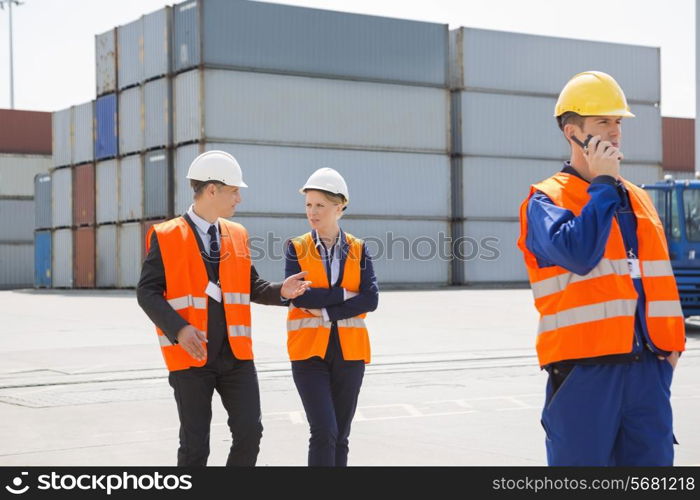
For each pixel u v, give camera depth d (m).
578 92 3.44
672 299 3.42
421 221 40.50
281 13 37.88
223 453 6.72
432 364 12.03
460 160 41.66
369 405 8.79
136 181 40.22
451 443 6.94
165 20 37.97
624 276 3.37
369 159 39.53
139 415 8.41
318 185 5.07
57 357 13.29
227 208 4.51
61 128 46.16
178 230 4.45
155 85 38.78
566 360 3.40
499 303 26.38
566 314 3.37
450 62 42.34
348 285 5.07
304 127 38.19
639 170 44.84
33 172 55.47
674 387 9.72
